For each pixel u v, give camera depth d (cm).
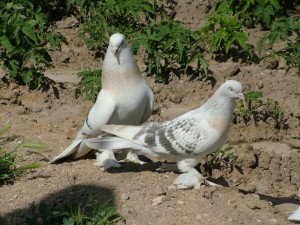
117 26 1165
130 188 747
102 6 1165
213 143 742
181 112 1013
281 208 813
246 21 1198
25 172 802
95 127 806
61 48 1134
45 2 1223
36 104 1014
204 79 1062
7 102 1007
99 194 740
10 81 1030
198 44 1143
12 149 864
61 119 978
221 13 1167
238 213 704
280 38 1102
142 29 1102
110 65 796
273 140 990
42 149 836
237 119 991
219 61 1129
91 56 1134
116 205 719
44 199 735
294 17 1211
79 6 1211
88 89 1016
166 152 754
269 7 1177
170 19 1117
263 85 1070
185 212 701
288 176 923
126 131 773
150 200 722
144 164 830
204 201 716
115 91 798
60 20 1218
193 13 1241
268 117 1003
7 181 778
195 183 738
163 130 758
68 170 807
